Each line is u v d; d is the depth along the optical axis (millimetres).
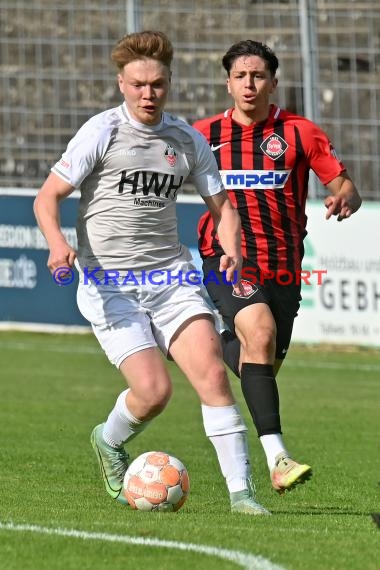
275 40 61469
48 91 62000
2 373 44312
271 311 21266
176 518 16875
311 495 21719
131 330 18141
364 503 20688
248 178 21859
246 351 20109
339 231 53812
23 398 37688
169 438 30344
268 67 21891
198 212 54062
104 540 14555
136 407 18422
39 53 58406
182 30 62188
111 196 18078
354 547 14617
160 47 17469
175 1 62188
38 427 31484
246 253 21609
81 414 34312
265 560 13578
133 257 18344
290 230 21828
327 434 31578
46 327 57812
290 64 59844
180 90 59969
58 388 40344
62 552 13906
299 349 54750
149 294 18422
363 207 53719
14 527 15367
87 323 57844
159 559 13578
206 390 18281
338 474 24719
